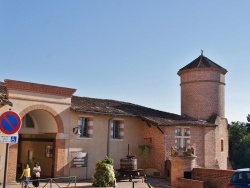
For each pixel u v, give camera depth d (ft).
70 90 72.95
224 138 102.37
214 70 104.94
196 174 63.72
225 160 100.99
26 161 84.74
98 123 79.25
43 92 68.74
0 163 61.93
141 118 86.38
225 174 58.44
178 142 87.61
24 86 65.51
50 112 69.77
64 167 71.46
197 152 90.63
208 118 102.27
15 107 64.18
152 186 66.08
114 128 84.17
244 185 40.14
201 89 104.53
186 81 107.86
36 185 60.08
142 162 87.40
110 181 61.31
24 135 80.94
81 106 76.84
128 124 86.02
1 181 61.67
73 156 73.05
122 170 72.28
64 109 72.38
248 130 175.11
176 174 64.69
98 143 78.48
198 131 92.07
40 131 75.41
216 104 103.76
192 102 105.50
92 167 76.48
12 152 63.52
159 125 83.56
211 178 60.80
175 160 65.21
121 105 91.91
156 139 86.12
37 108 67.46
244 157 147.13
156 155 85.35
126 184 67.41
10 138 27.84
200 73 105.09
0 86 71.77
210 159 93.20
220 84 106.01
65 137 72.02
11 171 63.05
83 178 74.49
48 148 78.28
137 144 87.45
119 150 82.79
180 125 87.35
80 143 75.00
